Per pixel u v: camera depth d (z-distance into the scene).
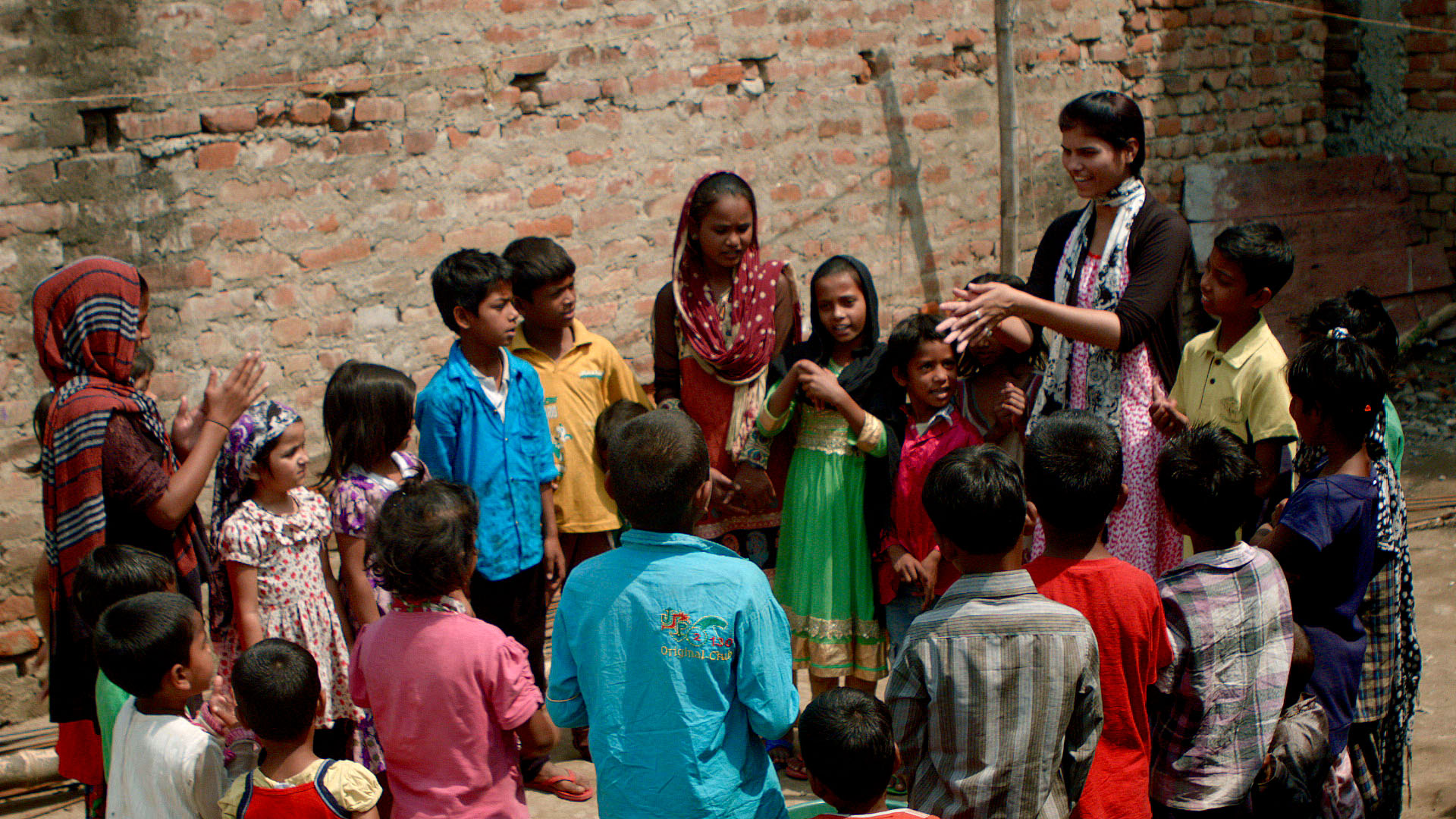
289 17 4.51
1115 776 2.37
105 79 4.23
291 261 4.62
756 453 3.70
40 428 3.21
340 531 3.11
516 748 2.67
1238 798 2.47
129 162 4.30
